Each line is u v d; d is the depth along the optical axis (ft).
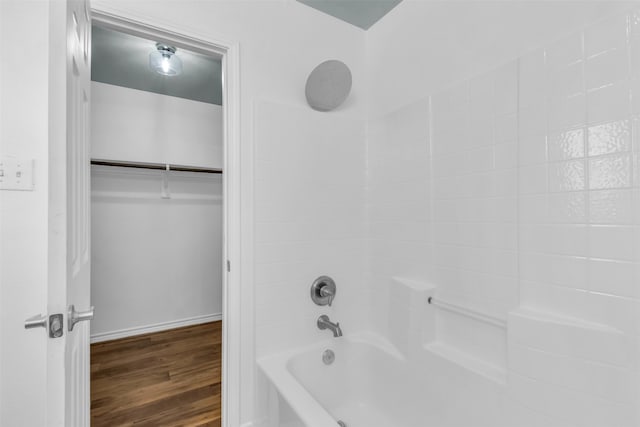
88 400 4.43
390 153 6.14
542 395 3.54
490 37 4.45
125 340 9.32
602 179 3.27
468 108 4.68
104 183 9.30
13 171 3.88
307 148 6.01
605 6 3.32
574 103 3.50
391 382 5.58
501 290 4.19
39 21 4.03
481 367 4.33
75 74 3.18
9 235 3.92
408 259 5.69
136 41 7.12
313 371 5.70
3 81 3.89
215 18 5.20
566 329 3.37
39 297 4.03
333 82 5.92
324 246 6.17
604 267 3.24
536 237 3.82
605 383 3.11
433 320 5.17
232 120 5.31
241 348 5.29
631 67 3.08
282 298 5.69
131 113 9.55
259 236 5.49
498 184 4.25
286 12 5.92
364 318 6.66
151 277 10.00
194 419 5.74
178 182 10.44
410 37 5.82
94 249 9.16
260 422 5.23
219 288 11.19
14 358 3.93
